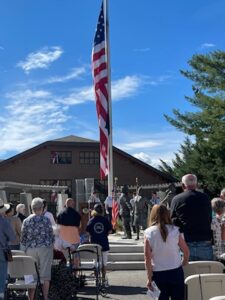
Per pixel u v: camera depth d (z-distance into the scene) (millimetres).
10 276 7930
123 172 41156
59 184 39938
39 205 8484
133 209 18875
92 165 40844
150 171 41906
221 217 7961
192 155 39344
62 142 39969
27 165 39312
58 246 10602
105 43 18703
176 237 5828
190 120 33000
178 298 5719
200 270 6082
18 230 10258
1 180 38562
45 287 8320
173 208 7160
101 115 18359
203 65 32000
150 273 5742
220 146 31531
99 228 11000
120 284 11500
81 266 10258
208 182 37125
